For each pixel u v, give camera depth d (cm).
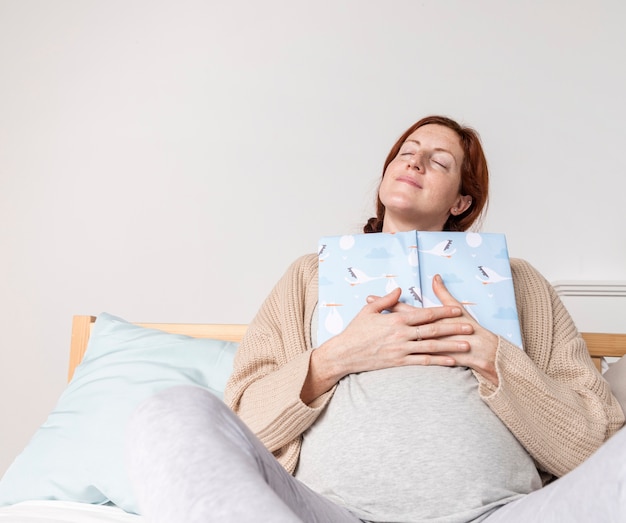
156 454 70
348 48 264
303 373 120
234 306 253
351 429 113
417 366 120
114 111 271
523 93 254
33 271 264
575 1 258
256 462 78
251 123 263
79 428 157
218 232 258
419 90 258
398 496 107
